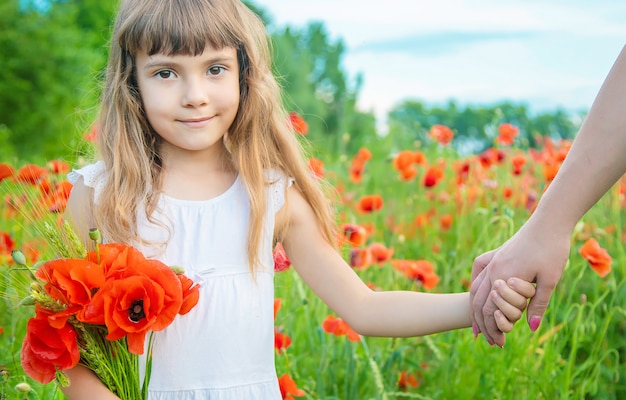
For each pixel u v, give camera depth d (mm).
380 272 3725
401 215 4738
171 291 1666
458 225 4164
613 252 3844
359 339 2656
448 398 2957
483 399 2889
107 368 1743
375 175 5355
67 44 14562
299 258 2107
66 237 1778
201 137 1872
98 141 2016
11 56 13992
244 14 1991
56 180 2656
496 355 2932
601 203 4281
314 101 19609
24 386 2154
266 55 2078
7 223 3240
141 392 1812
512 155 4988
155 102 1853
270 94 2064
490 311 1899
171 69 1854
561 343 3152
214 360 1924
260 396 1966
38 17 14500
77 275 1632
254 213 1978
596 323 3389
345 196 4727
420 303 1990
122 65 1961
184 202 1979
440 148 5770
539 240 1854
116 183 1940
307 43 25578
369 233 4066
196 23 1827
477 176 4512
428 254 4266
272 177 2062
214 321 1928
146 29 1822
